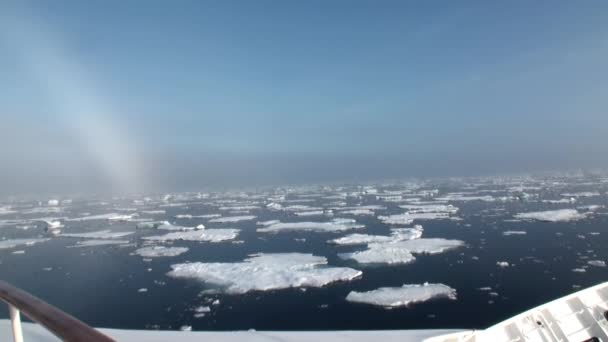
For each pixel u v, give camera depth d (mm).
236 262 34906
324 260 33344
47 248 43312
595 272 27297
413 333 4211
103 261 36406
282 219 65688
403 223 54000
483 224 49406
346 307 22969
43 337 3527
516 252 33750
